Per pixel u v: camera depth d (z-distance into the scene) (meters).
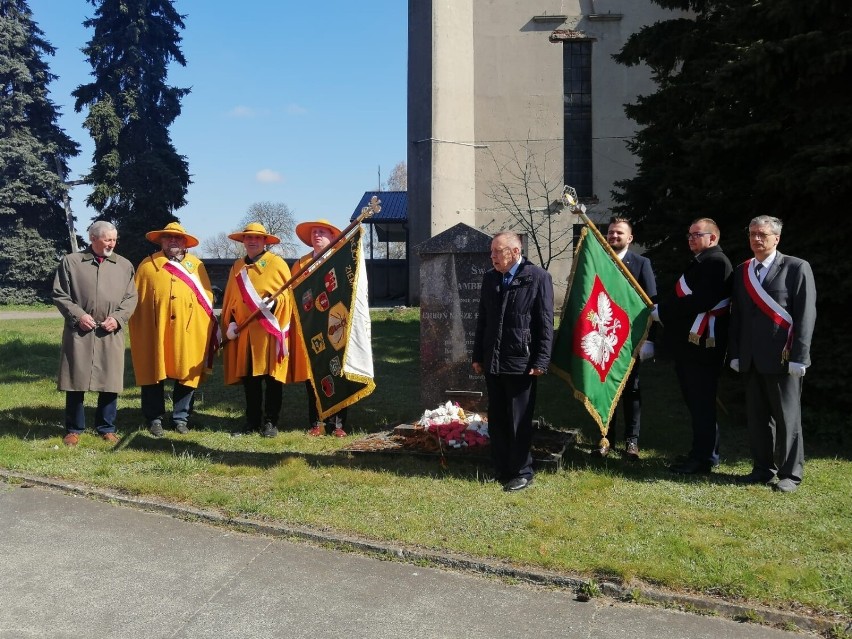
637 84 22.02
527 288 5.66
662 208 10.56
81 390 6.82
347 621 3.71
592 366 6.20
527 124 22.11
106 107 35.34
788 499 5.41
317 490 5.56
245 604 3.88
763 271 5.77
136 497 5.41
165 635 3.57
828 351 7.28
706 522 4.94
